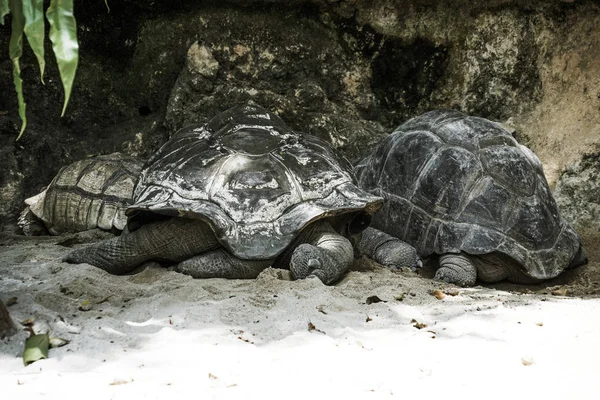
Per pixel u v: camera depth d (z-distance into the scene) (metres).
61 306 4.80
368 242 6.79
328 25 8.06
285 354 3.92
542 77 8.10
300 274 5.55
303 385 3.50
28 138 7.88
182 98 7.88
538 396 3.41
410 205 6.68
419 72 8.17
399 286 5.60
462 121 6.91
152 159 6.43
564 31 8.05
